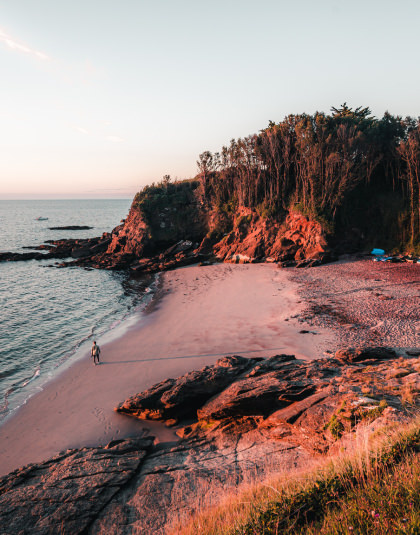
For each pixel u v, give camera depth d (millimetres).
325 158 75000
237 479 13125
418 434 8047
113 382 27500
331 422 13719
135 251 89188
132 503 12766
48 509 12805
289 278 59156
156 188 101062
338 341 31516
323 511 6379
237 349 32031
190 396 21828
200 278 65875
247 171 86750
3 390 27156
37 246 112188
